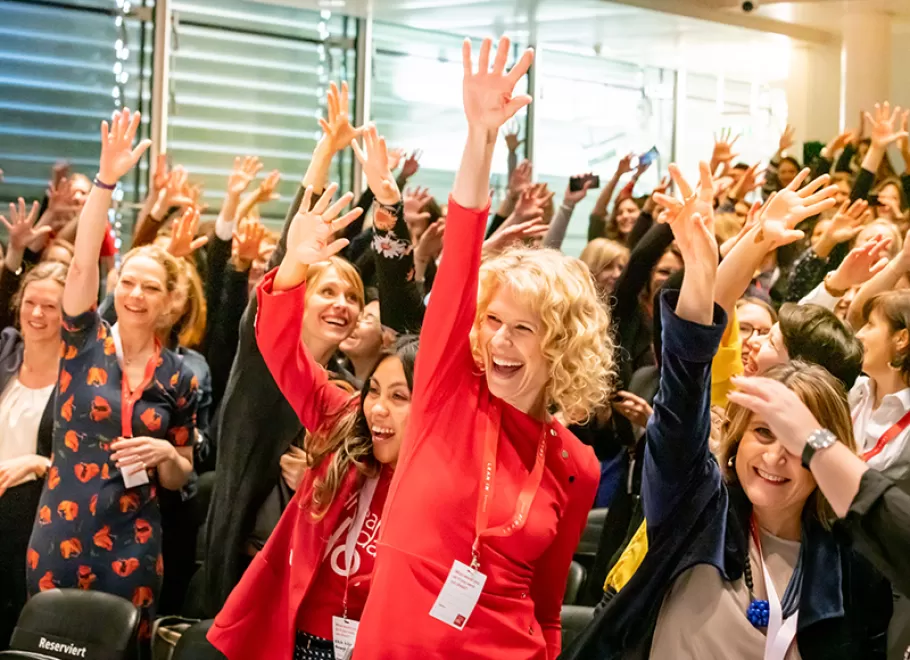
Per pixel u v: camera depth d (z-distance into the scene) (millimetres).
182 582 3662
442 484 1943
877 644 2037
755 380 1700
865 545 1608
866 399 3051
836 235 4160
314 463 2459
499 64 1809
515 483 1989
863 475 1605
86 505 3264
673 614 2051
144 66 6035
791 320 2582
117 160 3176
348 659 2311
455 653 1893
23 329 3793
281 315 2338
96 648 3025
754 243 2051
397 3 6250
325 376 2547
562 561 2084
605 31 6828
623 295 4016
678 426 1972
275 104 6566
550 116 7520
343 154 6758
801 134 7246
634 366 4367
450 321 1942
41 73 5777
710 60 7645
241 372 3008
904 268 3244
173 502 3615
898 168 6988
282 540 2500
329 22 6672
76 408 3297
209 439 4164
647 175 7961
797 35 6906
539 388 2045
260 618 2471
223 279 4414
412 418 2021
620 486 3459
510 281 1978
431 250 4746
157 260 3428
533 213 4922
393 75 6953
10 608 3686
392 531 1958
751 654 1975
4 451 3721
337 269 3273
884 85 6711
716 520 2049
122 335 3410
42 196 5836
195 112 6301
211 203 6398
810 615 1953
